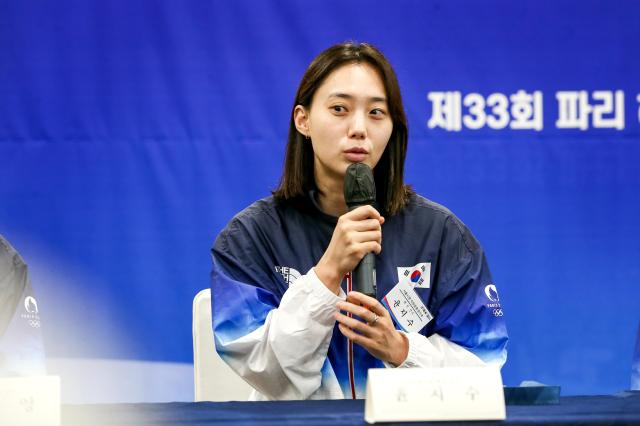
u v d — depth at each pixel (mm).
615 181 10766
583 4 10727
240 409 5645
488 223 10750
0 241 7570
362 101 7133
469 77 10734
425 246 7648
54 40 10594
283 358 6891
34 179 10594
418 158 10727
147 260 10680
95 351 10617
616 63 10742
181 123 10695
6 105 10570
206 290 8367
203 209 10719
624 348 10766
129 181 10664
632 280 10789
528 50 10734
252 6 10695
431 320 7496
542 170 10758
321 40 10711
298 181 7707
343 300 6836
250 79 10719
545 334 10750
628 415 5230
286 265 7602
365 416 5215
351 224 6703
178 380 10672
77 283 10617
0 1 10555
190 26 10680
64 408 5699
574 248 10773
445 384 5199
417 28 10719
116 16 10633
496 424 5125
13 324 7395
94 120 10641
